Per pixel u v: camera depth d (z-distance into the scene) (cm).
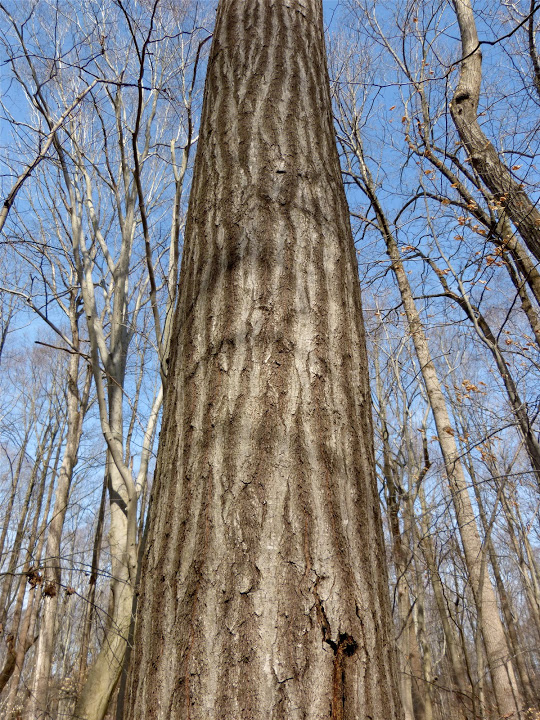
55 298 480
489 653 558
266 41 193
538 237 550
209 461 120
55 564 721
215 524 112
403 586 614
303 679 98
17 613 828
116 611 463
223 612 103
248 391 126
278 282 141
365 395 140
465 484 537
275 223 151
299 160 165
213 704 96
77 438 970
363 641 105
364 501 123
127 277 606
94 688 443
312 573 107
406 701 610
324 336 137
